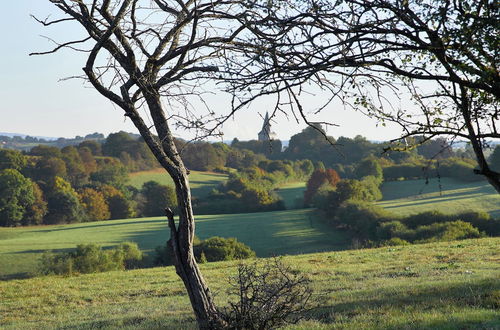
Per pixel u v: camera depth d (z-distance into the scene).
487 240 33.09
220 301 18.06
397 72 7.36
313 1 7.66
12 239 100.38
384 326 11.24
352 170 152.38
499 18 6.80
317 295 17.61
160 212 137.62
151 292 23.84
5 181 118.62
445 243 33.47
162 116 10.09
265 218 117.25
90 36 10.08
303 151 189.50
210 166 173.75
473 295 14.51
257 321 9.39
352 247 83.94
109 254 71.62
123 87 10.10
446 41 7.10
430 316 12.02
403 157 131.88
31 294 24.27
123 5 9.63
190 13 9.59
